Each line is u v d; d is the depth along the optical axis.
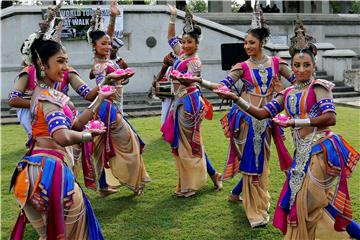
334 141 3.35
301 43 3.41
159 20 14.30
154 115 11.55
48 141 3.08
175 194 5.11
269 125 4.27
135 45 14.18
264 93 4.33
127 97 13.61
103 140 4.91
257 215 4.20
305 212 3.33
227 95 3.61
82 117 3.19
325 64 15.60
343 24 19.48
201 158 5.07
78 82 4.10
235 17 18.41
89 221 3.25
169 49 14.48
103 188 5.08
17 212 4.71
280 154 4.24
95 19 5.04
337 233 3.51
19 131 9.53
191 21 5.12
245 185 4.28
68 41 13.45
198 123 5.04
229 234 4.04
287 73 4.42
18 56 13.13
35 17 13.16
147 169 6.17
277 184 5.38
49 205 2.99
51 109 2.98
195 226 4.22
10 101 4.46
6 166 6.53
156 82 7.17
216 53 14.95
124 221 4.39
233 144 4.43
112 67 4.92
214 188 5.34
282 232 3.77
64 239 3.00
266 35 4.36
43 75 3.09
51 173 3.01
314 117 3.34
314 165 3.32
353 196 4.81
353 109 11.38
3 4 16.70
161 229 4.16
